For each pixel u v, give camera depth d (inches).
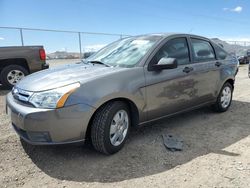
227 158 151.5
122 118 156.7
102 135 145.7
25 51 359.6
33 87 144.1
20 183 127.3
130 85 155.8
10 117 151.2
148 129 194.2
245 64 1016.9
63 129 135.8
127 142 170.9
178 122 210.8
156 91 169.6
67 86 139.0
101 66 172.4
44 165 143.3
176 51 189.2
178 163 145.8
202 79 204.4
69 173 135.8
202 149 163.2
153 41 183.0
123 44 196.7
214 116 227.8
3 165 142.7
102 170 138.3
